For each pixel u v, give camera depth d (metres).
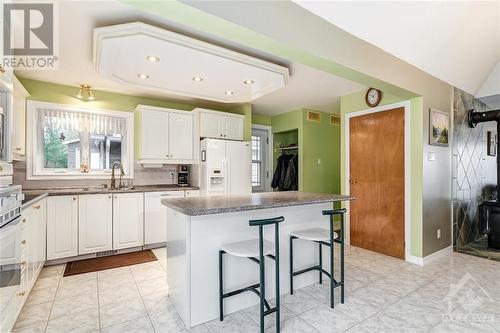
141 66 2.63
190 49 2.26
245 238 2.19
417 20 2.34
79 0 1.84
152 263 3.19
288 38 1.82
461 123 3.84
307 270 2.48
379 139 3.60
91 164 3.90
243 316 2.07
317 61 2.11
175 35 2.13
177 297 2.11
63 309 2.14
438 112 3.35
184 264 1.96
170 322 1.97
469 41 2.89
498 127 3.79
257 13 1.67
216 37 2.33
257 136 5.72
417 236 3.20
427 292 2.43
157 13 1.47
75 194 3.21
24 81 3.37
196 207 1.86
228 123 4.52
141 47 2.22
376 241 3.63
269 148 5.79
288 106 4.96
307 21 1.93
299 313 2.08
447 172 3.59
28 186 3.41
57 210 3.10
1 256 1.56
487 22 2.69
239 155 4.35
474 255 3.51
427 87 3.17
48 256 3.03
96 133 3.89
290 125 5.32
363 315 2.05
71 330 1.87
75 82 3.51
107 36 2.06
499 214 3.71
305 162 5.05
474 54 3.16
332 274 2.18
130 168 4.11
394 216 3.43
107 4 1.90
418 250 3.19
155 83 3.17
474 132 4.21
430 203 3.28
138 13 2.00
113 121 4.01
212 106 4.77
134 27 2.00
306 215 2.59
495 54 3.37
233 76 2.93
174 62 2.54
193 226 1.95
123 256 3.44
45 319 2.00
